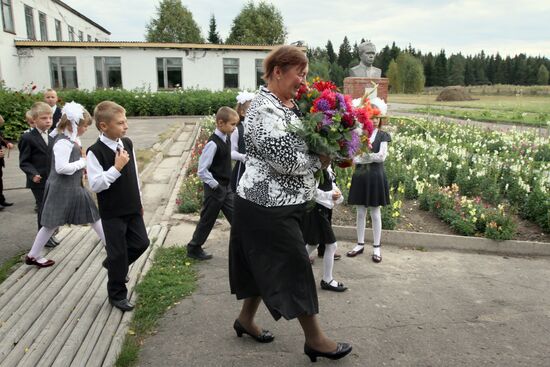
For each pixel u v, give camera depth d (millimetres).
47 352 2963
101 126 3348
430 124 13312
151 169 9172
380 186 4605
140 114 22156
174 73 25984
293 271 2643
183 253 4750
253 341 3189
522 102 30312
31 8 27422
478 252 5121
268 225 2598
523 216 6109
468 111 22547
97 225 4418
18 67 24484
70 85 25109
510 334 3332
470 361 2994
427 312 3648
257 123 2525
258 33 53750
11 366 2811
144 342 3180
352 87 14195
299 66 2592
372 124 2873
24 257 4613
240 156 4523
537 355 3070
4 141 6633
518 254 5094
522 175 7438
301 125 2525
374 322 3482
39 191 5090
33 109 5141
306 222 3799
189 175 7941
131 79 25609
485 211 5672
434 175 6996
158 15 53906
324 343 2846
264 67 2676
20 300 3672
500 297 3941
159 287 3951
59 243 4996
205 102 22312
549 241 5277
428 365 2949
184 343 3166
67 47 24578
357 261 4746
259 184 2609
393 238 5309
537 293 4039
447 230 5613
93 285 3973
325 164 2727
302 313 2648
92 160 3305
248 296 2900
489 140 11172
